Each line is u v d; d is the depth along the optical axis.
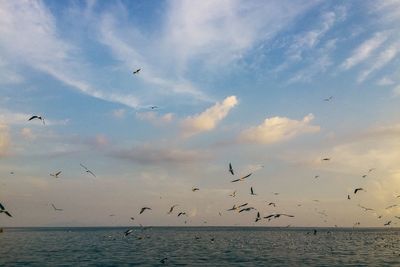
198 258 67.00
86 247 94.00
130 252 79.06
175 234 195.88
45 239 135.75
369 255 73.50
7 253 76.31
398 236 176.25
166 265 57.50
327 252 80.00
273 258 67.25
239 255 72.50
